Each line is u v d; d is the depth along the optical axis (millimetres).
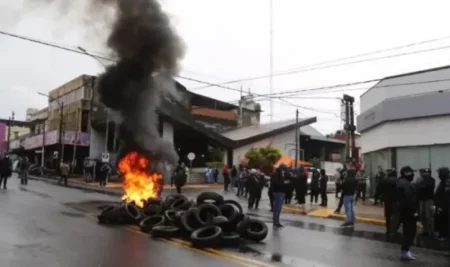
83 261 7098
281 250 8609
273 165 38406
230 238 8867
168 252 8000
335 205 19625
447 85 17922
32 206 15492
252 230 9773
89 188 28828
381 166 21000
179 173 23828
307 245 9367
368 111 22062
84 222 11906
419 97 18344
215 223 9484
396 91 19938
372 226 13148
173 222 10141
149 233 10242
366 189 21984
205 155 43500
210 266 6926
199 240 8539
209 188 31875
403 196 8344
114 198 20703
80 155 46438
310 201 20734
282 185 12562
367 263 7707
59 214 13539
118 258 7391
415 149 18672
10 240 8781
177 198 12094
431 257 8523
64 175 31094
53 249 8016
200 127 38469
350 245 9633
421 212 11336
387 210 11000
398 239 10633
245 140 41969
